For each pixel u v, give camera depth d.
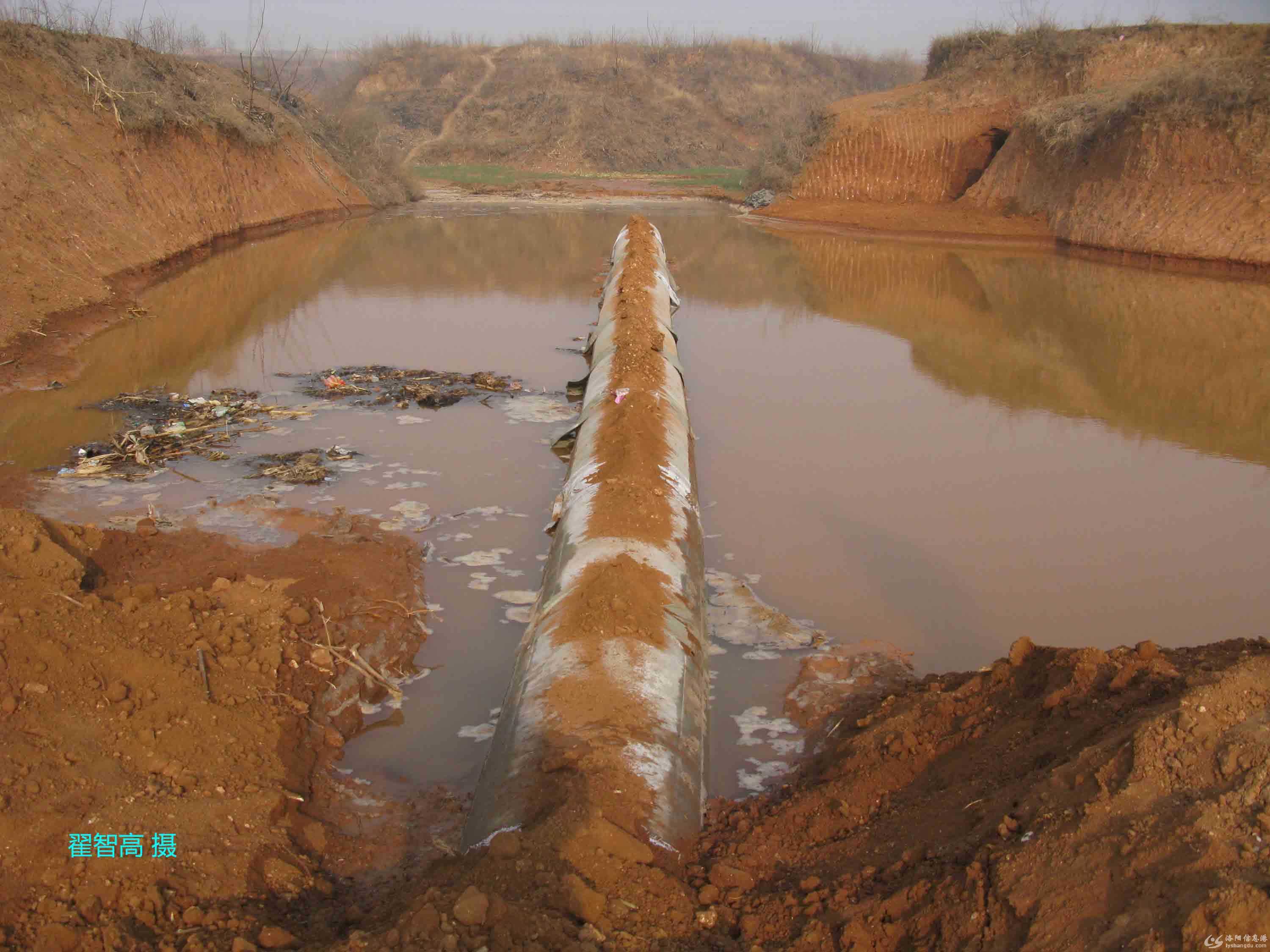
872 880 4.48
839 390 14.00
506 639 7.28
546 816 4.66
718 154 58.25
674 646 6.17
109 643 5.78
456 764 5.97
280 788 5.32
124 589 6.45
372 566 8.11
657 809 4.89
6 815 4.56
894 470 10.74
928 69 44.56
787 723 6.41
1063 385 14.29
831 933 4.12
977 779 5.08
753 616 7.55
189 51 37.47
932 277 23.89
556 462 10.87
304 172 33.25
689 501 8.59
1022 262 26.12
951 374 14.92
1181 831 3.76
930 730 5.85
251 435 11.42
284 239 27.61
